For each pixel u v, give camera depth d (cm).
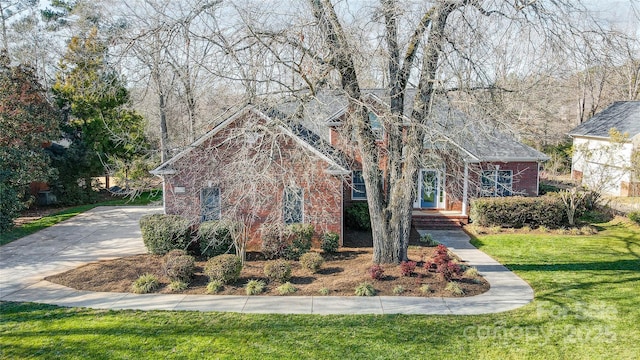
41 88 2144
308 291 1098
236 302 1026
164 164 1471
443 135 1030
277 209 1366
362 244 1578
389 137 1219
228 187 1268
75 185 2464
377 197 1237
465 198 1886
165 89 1309
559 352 786
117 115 2405
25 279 1196
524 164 2012
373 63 1098
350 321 917
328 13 1002
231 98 1199
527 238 1695
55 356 768
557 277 1212
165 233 1402
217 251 1392
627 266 1311
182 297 1059
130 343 815
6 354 775
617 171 2444
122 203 2525
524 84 1118
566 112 3391
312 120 1011
